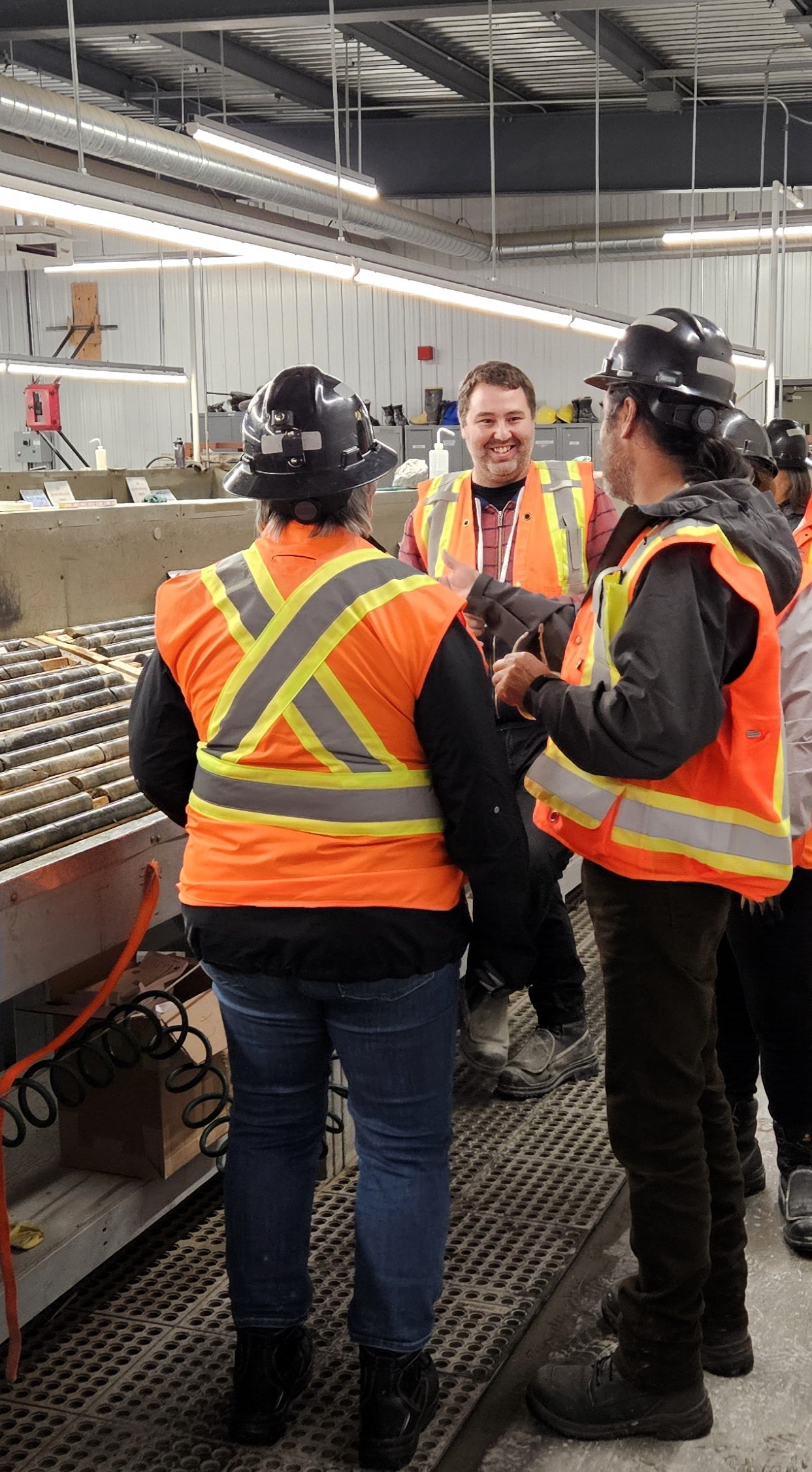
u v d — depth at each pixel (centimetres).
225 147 638
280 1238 182
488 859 169
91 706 255
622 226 1275
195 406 930
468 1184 261
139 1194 225
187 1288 229
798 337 1301
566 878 409
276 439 164
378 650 162
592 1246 239
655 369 168
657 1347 181
